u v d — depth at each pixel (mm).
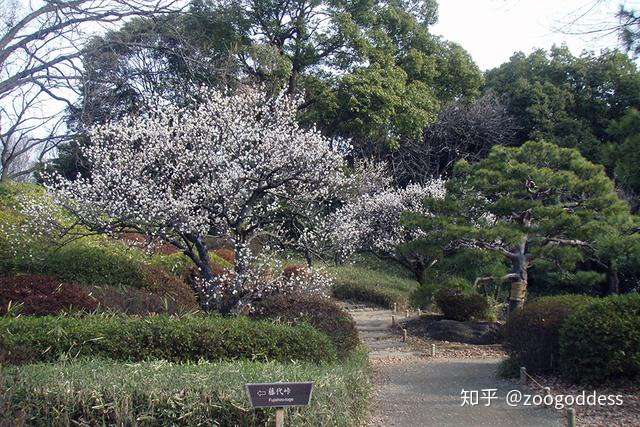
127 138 11125
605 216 12438
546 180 12570
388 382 9625
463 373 10328
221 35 18344
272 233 11938
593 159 25297
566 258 13039
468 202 13758
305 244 12133
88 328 7328
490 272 13766
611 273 17875
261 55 19297
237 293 10656
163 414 5500
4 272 10578
